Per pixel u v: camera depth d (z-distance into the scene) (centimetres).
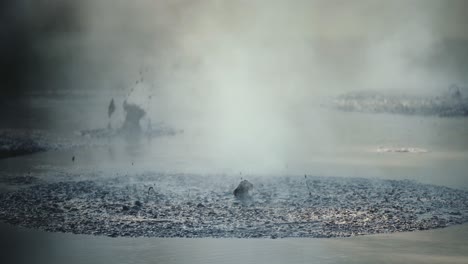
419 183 8419
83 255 5722
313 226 6488
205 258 5641
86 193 7769
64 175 8969
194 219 6706
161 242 6047
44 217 6819
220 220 6675
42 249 5875
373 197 7619
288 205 7231
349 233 6284
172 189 7981
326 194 7750
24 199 7506
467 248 5869
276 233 6275
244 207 7138
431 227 6488
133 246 5947
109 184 8244
